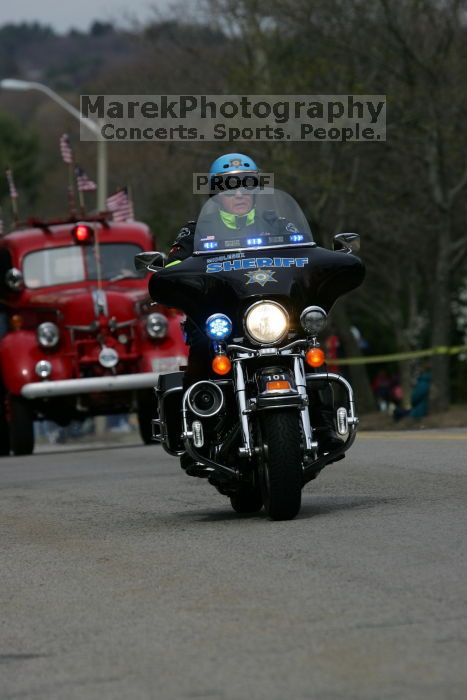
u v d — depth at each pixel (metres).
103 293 48.53
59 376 48.16
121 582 17.19
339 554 17.78
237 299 20.91
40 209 149.50
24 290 50.06
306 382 21.14
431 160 70.25
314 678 11.96
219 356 20.67
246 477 21.72
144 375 47.72
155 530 21.72
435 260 87.94
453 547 17.66
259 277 21.02
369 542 18.53
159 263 22.75
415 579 15.78
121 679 12.48
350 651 12.77
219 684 12.02
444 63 68.19
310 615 14.37
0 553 20.48
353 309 118.12
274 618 14.38
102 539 21.16
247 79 73.06
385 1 66.50
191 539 20.23
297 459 20.48
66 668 13.05
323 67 70.12
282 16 71.69
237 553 18.56
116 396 48.75
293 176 71.81
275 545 18.92
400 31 67.81
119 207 53.25
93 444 80.56
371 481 26.91
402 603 14.59
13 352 48.12
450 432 43.00
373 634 13.34
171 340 48.75
